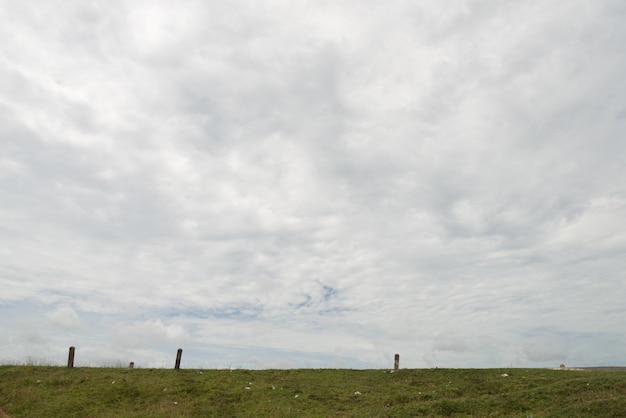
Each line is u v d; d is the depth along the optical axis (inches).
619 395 1135.6
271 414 1133.7
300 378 1492.4
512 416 1058.1
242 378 1459.2
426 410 1138.7
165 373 1469.0
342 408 1196.5
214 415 1123.3
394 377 1512.1
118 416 1088.2
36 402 1165.1
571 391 1207.6
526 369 1546.5
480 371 1530.5
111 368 1520.7
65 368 1482.5
